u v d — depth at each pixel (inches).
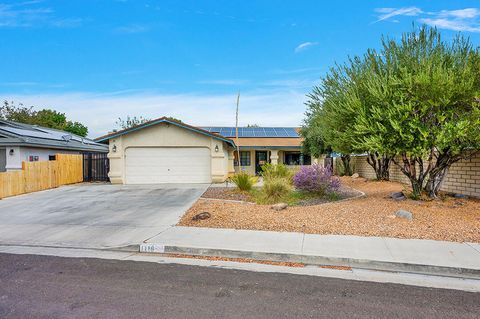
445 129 302.5
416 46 359.9
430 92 308.2
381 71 367.6
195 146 700.7
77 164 762.8
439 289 166.9
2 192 522.3
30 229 306.5
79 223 327.3
